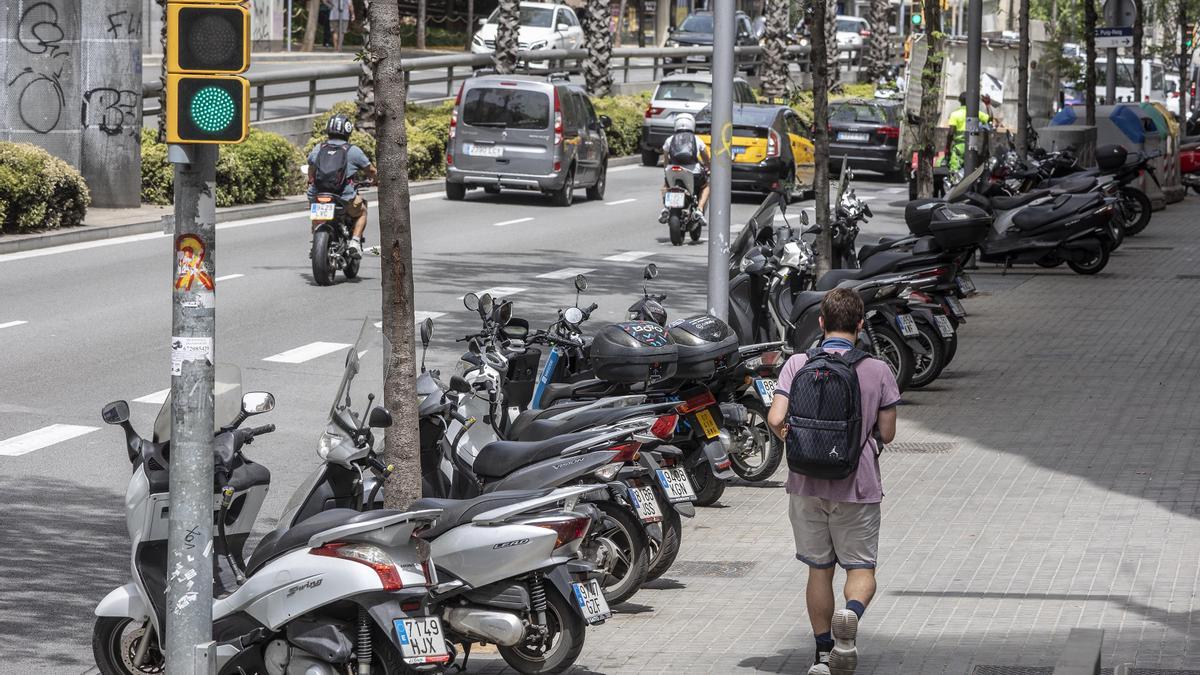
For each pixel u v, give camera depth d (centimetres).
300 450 2605
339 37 13562
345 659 1359
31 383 3002
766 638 1727
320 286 4325
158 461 1492
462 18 15962
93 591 1850
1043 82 8638
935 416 2912
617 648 1692
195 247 1387
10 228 4956
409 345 1716
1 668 1581
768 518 2289
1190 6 10019
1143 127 7094
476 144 6681
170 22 1348
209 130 1352
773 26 10988
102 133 5703
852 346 1587
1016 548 2044
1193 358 3466
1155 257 5338
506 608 1478
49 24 5650
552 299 4225
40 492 2284
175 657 1385
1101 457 2562
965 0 9225
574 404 1912
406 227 1759
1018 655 1598
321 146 4347
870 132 8038
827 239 3484
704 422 2119
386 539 1355
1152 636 1647
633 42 17088
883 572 1948
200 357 1388
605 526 1780
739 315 2961
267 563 1410
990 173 5297
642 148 9181
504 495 1509
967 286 3170
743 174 6750
